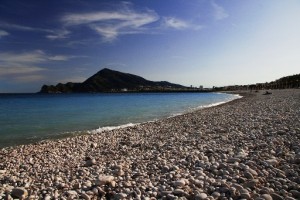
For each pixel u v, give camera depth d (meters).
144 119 28.50
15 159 11.63
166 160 9.10
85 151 12.78
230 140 11.73
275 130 12.76
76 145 14.38
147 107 47.47
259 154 8.47
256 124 15.91
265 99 48.62
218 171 7.07
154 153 10.76
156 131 18.09
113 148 12.95
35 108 47.31
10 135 19.05
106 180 6.93
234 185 5.92
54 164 10.33
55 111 39.78
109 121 26.91
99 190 6.50
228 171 7.01
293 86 134.00
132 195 6.09
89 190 6.61
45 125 24.06
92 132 19.91
